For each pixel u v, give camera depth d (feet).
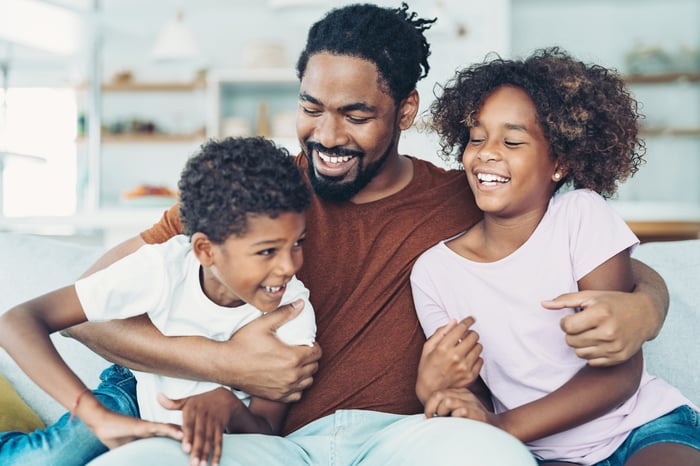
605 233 4.06
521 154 4.12
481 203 4.19
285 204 3.61
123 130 20.22
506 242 4.29
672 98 17.98
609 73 4.55
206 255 3.78
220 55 21.18
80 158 20.31
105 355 4.02
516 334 4.13
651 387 4.05
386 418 4.01
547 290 4.11
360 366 4.20
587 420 3.77
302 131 4.38
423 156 16.28
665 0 17.95
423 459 3.17
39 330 3.57
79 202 16.44
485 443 3.07
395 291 4.36
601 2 18.07
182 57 15.20
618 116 4.33
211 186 3.62
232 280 3.76
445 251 4.35
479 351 3.87
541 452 4.00
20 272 5.09
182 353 3.85
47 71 20.38
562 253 4.13
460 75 4.65
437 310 4.29
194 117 21.02
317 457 3.83
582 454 3.92
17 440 4.03
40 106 20.16
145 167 21.22
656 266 5.06
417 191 4.62
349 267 4.37
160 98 21.04
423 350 3.91
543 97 4.12
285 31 21.04
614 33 18.17
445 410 3.65
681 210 14.76
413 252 4.42
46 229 14.08
